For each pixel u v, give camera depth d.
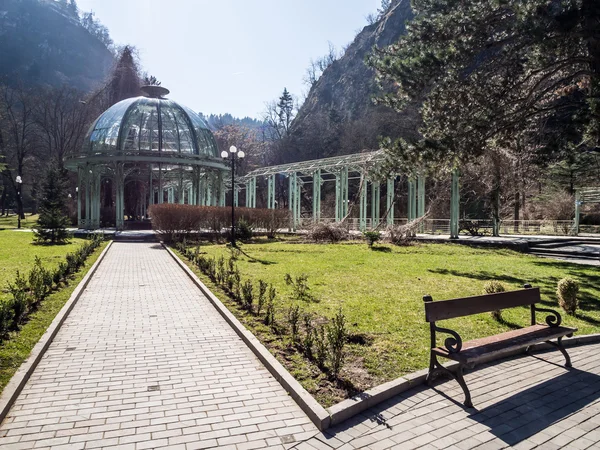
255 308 7.93
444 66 13.90
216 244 22.17
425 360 5.27
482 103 14.87
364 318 7.13
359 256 16.56
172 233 23.42
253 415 4.03
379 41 70.94
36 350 5.52
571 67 15.52
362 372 4.87
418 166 16.42
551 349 6.06
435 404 4.26
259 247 20.42
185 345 6.11
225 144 68.69
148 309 8.29
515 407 4.21
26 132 52.28
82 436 3.63
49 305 8.06
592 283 11.04
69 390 4.55
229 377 4.95
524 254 18.55
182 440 3.58
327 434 3.69
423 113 16.03
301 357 5.35
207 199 38.41
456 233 23.36
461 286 10.30
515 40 14.05
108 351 5.83
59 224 21.91
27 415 3.99
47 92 51.97
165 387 4.66
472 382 4.83
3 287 9.48
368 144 54.88
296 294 9.08
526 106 15.16
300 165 34.47
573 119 14.09
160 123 31.14
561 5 12.42
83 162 30.98
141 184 45.84
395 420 3.94
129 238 26.52
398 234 21.80
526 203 35.84
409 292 9.46
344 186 31.03
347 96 71.75
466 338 6.17
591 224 34.06
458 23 14.06
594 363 5.48
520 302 5.52
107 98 53.97
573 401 4.36
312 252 18.03
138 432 3.70
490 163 24.56
